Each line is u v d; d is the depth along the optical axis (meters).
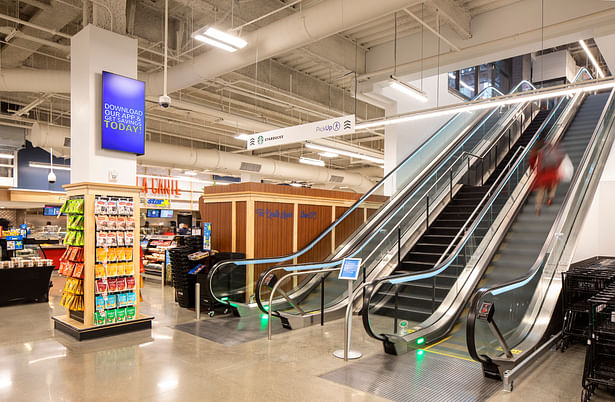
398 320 5.63
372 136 17.78
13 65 9.92
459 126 12.89
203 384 4.11
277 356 4.98
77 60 6.11
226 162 16.25
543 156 8.95
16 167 16.69
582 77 13.05
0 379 4.21
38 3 7.48
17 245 12.46
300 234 8.74
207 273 7.38
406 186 10.23
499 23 9.16
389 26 9.99
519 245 7.02
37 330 6.17
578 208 7.11
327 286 7.52
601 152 8.35
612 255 7.84
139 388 4.00
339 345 5.46
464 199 9.38
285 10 8.54
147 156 14.06
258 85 10.37
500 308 4.77
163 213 20.22
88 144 5.87
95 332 5.68
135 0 8.05
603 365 3.95
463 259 6.91
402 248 8.12
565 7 8.34
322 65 10.55
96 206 5.77
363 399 3.78
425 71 10.69
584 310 5.16
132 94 6.26
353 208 9.45
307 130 7.27
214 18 8.23
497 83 18.08
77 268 5.82
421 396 3.86
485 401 3.75
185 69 8.72
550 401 3.76
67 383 4.12
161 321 6.75
